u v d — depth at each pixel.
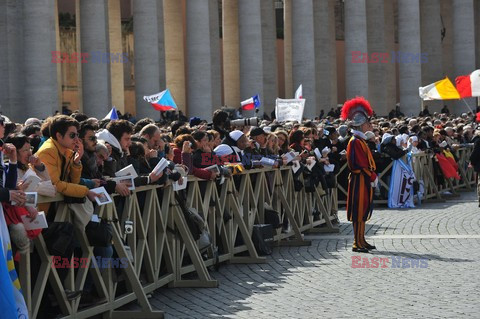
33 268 12.42
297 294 15.57
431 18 88.81
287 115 38.19
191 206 17.31
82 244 13.18
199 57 62.38
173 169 16.45
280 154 23.70
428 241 22.08
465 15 83.50
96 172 14.06
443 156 35.34
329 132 30.00
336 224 27.16
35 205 11.57
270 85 76.62
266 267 18.78
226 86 75.31
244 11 66.62
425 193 34.03
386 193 32.47
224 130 21.36
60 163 12.87
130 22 79.00
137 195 15.60
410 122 35.53
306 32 70.25
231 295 15.66
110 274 13.90
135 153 16.30
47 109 47.06
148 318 13.90
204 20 62.53
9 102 48.12
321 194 25.28
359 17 73.62
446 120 47.09
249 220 20.27
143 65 57.59
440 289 15.69
